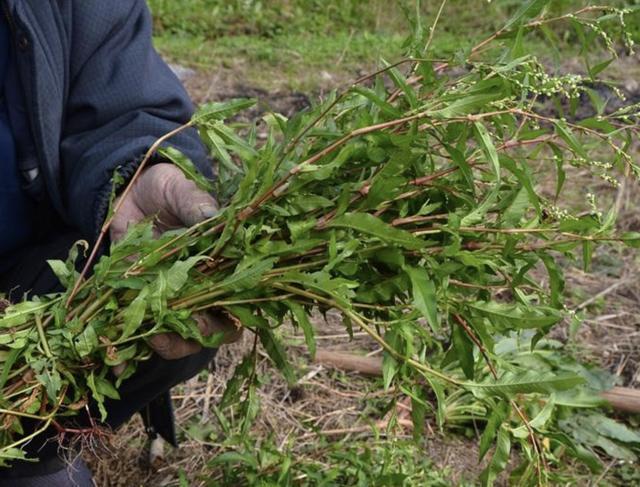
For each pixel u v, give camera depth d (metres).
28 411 1.48
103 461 2.34
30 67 1.77
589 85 5.23
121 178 1.66
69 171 1.83
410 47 1.64
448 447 2.53
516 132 1.55
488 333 1.60
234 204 1.46
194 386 2.65
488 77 1.45
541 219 1.57
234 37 6.16
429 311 1.41
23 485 1.83
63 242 1.89
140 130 1.82
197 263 1.52
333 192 1.52
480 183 1.67
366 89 1.42
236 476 2.18
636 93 5.23
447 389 2.63
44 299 1.54
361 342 2.92
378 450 2.32
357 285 1.45
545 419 1.57
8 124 1.83
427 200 1.52
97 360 1.54
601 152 4.29
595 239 1.50
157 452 2.36
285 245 1.46
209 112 1.52
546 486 1.62
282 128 1.56
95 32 1.85
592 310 3.12
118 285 1.47
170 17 6.25
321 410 2.61
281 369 1.65
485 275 1.58
